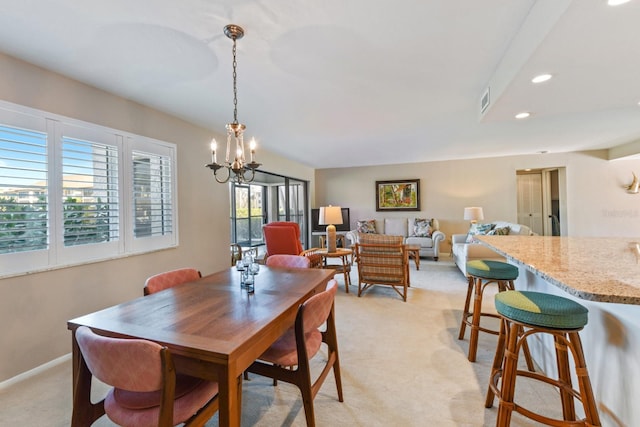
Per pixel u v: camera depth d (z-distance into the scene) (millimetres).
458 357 2312
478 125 3908
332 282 1770
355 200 7684
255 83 2514
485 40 1910
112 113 2688
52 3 1503
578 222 5941
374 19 1672
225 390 1039
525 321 1382
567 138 4754
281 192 7121
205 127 3793
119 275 2729
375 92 2744
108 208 2645
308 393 1430
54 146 2244
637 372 1210
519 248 1974
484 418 1641
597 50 1619
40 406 1761
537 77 1938
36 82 2146
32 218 2119
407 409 1725
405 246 4039
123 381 1047
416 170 7148
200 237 3721
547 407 1724
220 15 1619
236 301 1542
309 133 4230
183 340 1106
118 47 1937
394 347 2488
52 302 2227
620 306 1316
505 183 6484
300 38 1854
